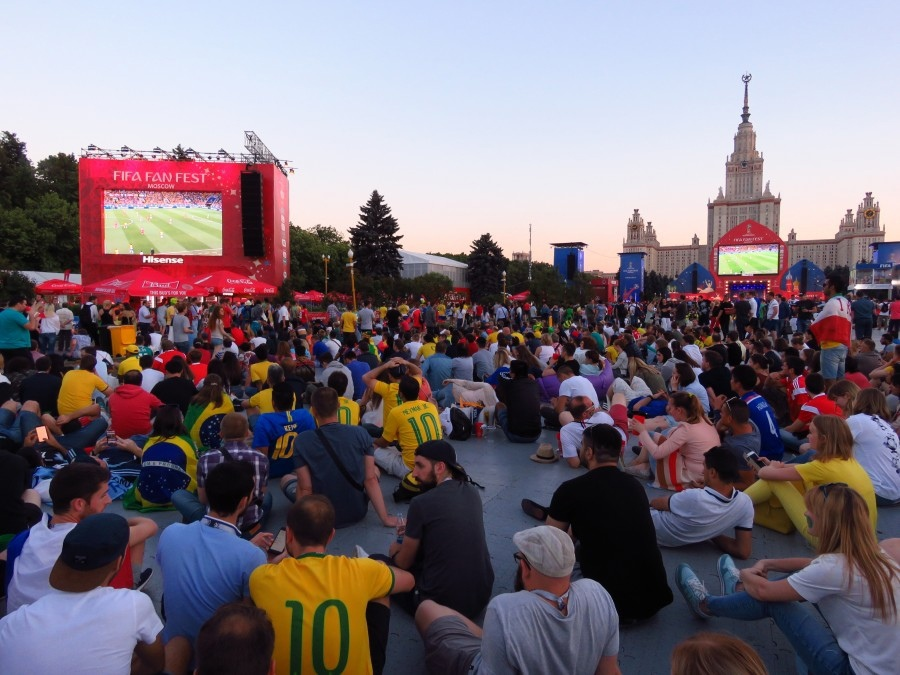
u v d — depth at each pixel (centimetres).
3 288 2867
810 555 455
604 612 253
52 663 216
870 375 882
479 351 1148
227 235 3241
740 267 4675
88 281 3162
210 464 444
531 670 243
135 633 236
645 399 814
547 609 244
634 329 2248
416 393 611
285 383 596
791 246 13575
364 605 258
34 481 553
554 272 6712
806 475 439
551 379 938
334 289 5334
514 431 788
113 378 1018
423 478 369
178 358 812
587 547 352
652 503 487
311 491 486
